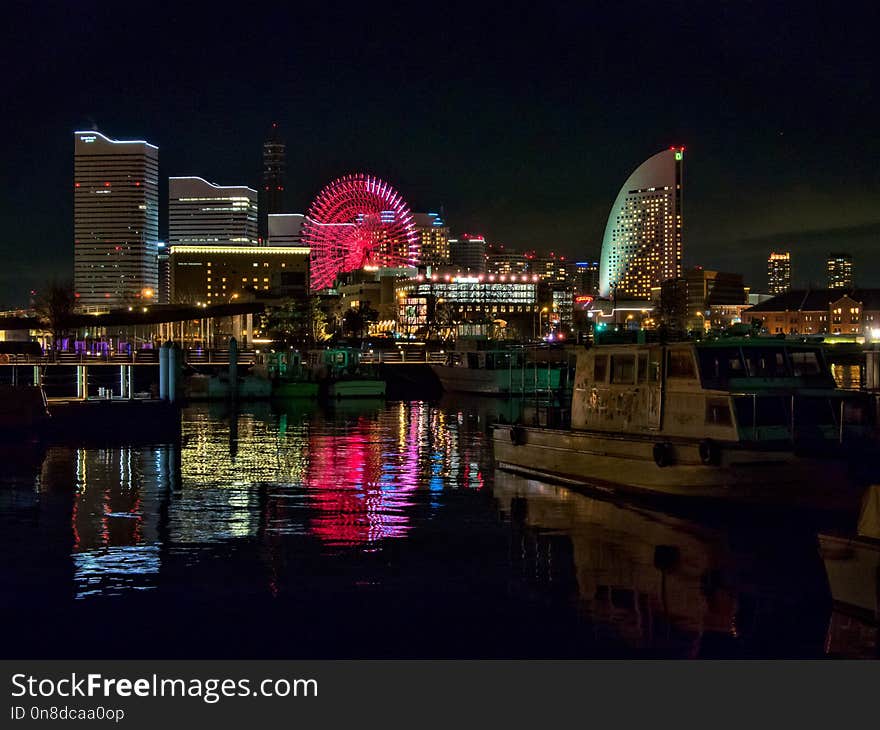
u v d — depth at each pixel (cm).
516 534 2691
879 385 4778
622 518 2934
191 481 3850
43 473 4078
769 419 3009
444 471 4181
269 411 8719
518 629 1798
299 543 2570
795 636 1739
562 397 4347
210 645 1728
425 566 2295
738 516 2920
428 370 13550
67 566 2292
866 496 1777
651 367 3322
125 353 10900
